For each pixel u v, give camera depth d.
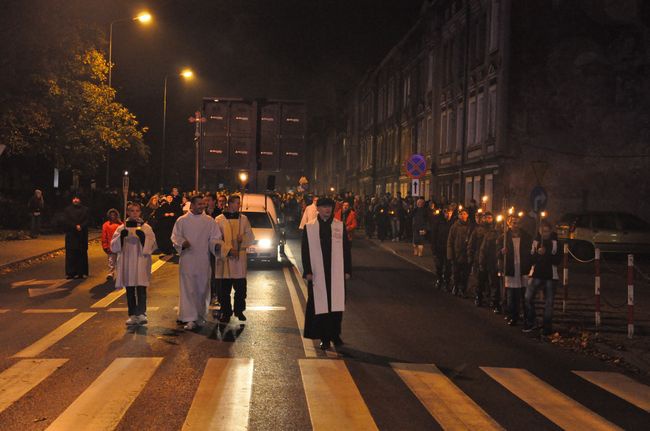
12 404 6.75
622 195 28.16
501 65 28.38
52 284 16.03
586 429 6.32
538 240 11.20
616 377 8.49
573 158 28.27
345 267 9.70
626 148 28.14
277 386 7.52
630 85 28.12
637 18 28.03
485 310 13.56
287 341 10.02
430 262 22.12
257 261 19.80
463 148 33.22
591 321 12.34
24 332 10.48
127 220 11.11
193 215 11.06
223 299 11.55
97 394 7.10
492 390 7.62
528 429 6.27
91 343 9.71
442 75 37.50
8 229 33.03
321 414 6.54
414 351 9.58
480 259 13.56
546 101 28.34
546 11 28.30
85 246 17.22
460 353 9.57
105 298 13.94
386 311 13.06
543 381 8.14
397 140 48.59
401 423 6.33
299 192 43.62
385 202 30.78
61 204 43.88
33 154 32.09
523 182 28.30
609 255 26.02
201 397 7.03
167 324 11.28
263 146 23.34
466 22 33.06
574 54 28.27
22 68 26.97
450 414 6.65
